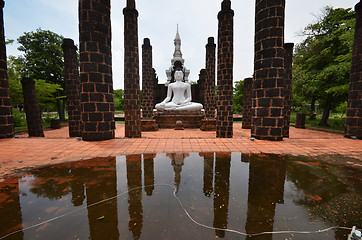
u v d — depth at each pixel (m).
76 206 1.79
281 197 1.97
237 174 2.66
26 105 7.87
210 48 11.86
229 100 7.00
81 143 4.62
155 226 1.46
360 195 2.02
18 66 13.84
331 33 12.91
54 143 4.64
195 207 1.76
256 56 5.21
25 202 1.87
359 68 5.64
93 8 4.77
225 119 7.07
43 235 1.37
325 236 1.36
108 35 5.16
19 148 4.13
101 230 1.42
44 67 17.53
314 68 13.79
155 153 3.83
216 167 2.98
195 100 21.00
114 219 1.57
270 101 4.93
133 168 2.93
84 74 4.82
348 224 1.51
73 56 8.48
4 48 5.79
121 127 13.61
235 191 2.11
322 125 13.92
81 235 1.36
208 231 1.40
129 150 4.03
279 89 4.83
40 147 4.24
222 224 1.49
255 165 3.08
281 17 4.75
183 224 1.49
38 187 2.24
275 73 4.83
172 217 1.59
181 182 2.38
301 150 4.04
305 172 2.74
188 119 12.94
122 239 1.31
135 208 1.74
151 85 12.52
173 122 12.99
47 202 1.87
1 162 3.21
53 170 2.84
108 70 5.12
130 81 7.24
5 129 5.68
